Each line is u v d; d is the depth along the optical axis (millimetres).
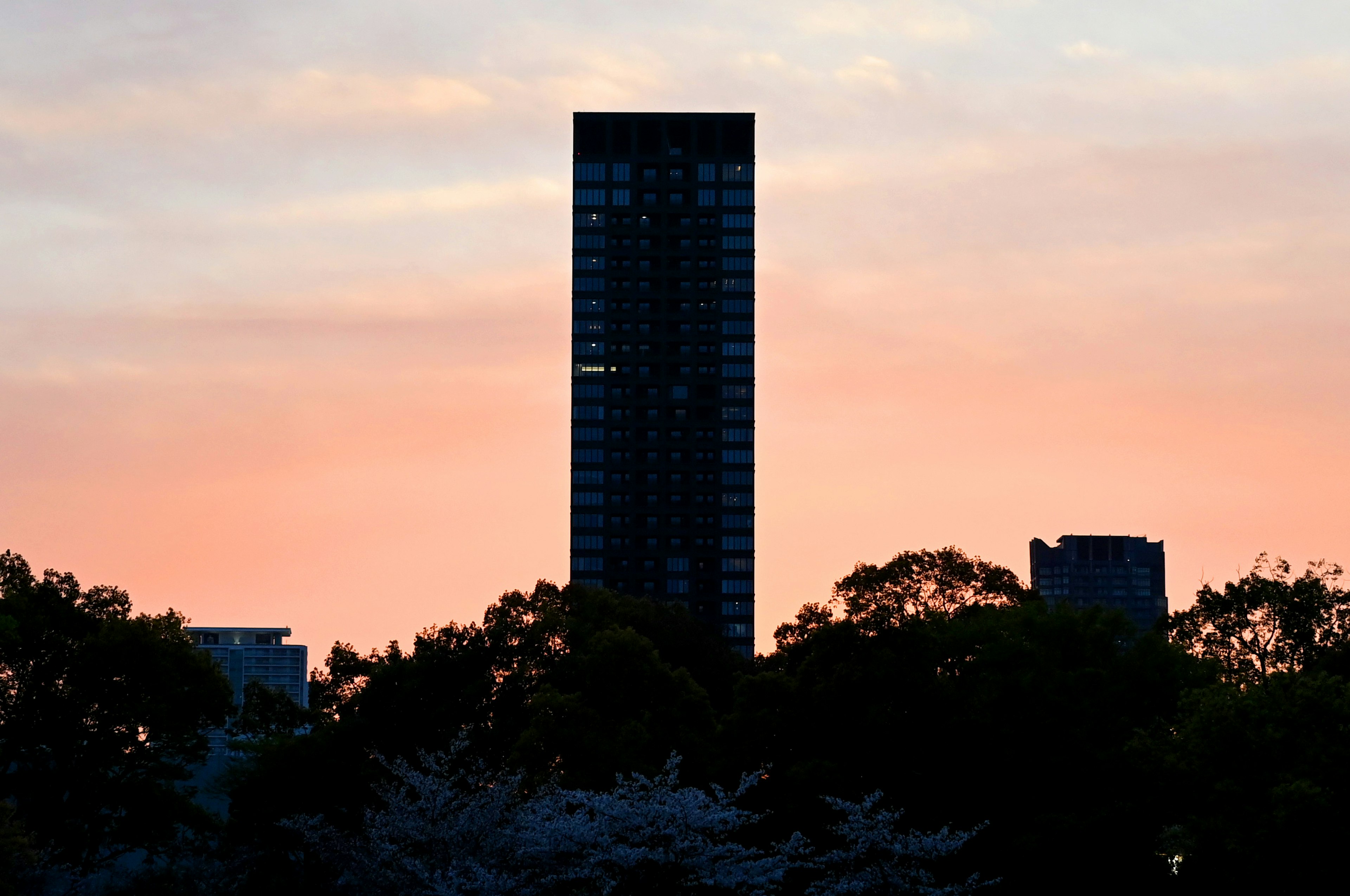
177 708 123438
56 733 121062
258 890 103688
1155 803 86562
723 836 74062
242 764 135500
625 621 163625
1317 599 125938
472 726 113938
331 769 107938
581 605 139125
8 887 88938
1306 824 72188
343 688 129125
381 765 108125
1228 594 129000
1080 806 90125
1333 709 78375
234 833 108500
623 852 66250
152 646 122750
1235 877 75875
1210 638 128250
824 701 99250
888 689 97688
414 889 73125
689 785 107250
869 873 71188
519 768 100562
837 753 98062
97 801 120938
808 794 92750
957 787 93562
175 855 119500
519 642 123625
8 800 117375
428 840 74812
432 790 76625
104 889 110562
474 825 75375
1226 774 79250
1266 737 77750
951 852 73938
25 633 119938
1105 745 91812
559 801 76000
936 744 94938
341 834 81688
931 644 101062
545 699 109562
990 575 137750
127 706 122000
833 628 103188
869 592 134375
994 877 91125
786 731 100312
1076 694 94312
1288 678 82750
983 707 93812
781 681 104062
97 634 123812
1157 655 98875
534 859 71562
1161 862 88938
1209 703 80312
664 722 116125
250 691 136750
